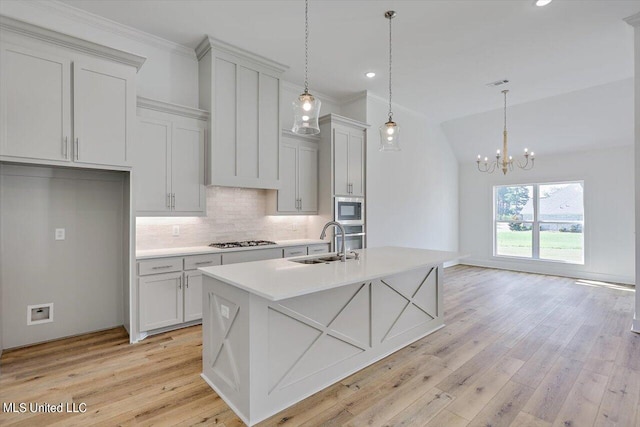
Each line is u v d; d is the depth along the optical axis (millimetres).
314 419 2025
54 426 1925
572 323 3717
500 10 3086
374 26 3361
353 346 2621
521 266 6852
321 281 2018
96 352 2902
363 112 5273
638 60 3178
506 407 2143
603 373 2574
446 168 7285
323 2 2975
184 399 2215
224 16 3201
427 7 3047
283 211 4531
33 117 2570
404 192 6070
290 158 4617
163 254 3281
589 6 3021
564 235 6418
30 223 3029
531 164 6715
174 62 3771
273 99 4223
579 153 6125
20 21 2453
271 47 3811
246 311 1990
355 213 5121
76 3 3002
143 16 3201
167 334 3318
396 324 3029
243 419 2008
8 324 2936
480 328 3578
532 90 5109
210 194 4117
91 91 2828
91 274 3371
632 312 4098
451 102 5688
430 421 2006
